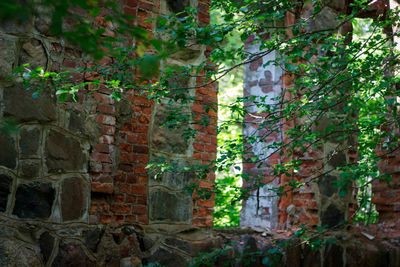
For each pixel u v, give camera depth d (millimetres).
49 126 3336
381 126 3889
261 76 5273
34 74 2818
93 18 3492
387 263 5062
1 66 3170
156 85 3199
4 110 3158
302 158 5000
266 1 3244
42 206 3256
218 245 4129
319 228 3758
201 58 4207
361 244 5039
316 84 3750
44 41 3344
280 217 4895
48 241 3242
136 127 3814
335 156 5062
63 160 3373
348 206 5121
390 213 5777
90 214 3482
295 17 5109
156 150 3910
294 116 3785
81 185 3453
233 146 3592
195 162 4105
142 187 3793
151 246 3760
